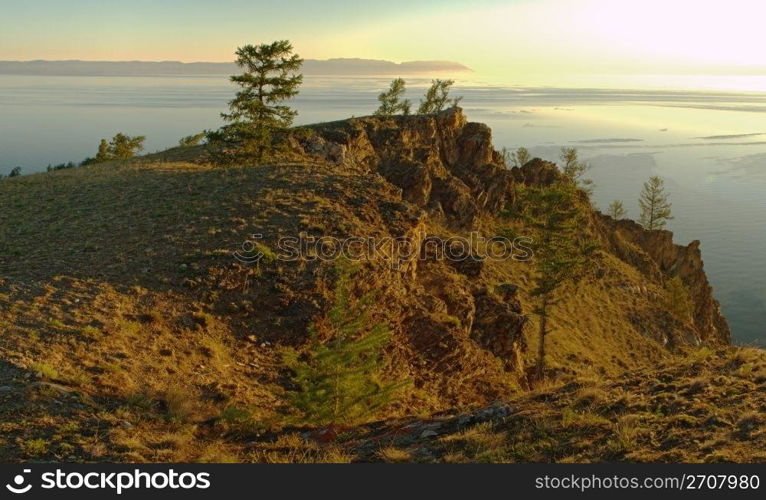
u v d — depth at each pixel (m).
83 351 16.39
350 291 23.38
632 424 11.39
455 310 31.17
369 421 15.48
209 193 32.53
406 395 21.59
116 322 18.48
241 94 47.50
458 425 13.31
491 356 31.66
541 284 36.56
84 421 13.04
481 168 67.56
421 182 57.78
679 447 10.30
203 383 17.03
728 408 11.47
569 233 35.84
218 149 50.69
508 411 13.52
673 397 12.49
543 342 37.19
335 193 32.56
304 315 21.80
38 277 21.09
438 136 67.50
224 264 23.31
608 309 59.38
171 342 18.55
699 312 80.81
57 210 31.67
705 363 14.50
